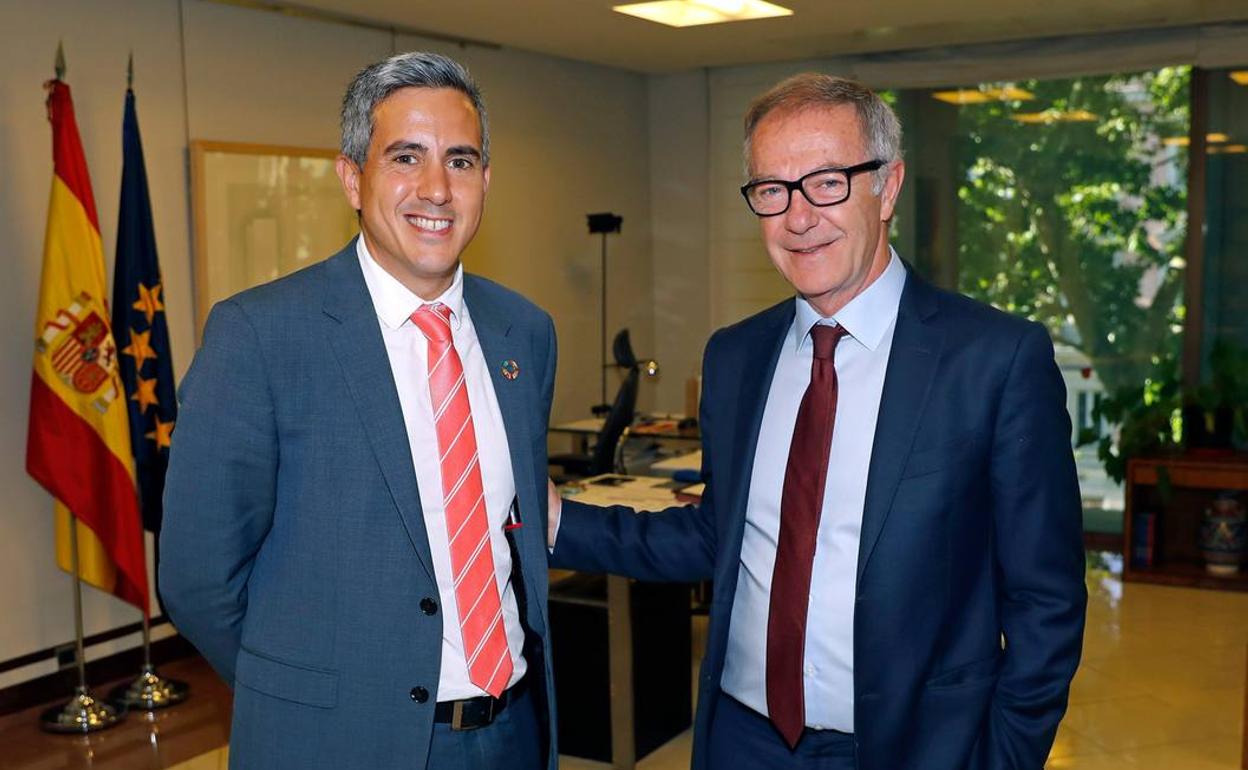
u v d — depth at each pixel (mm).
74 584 4301
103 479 4246
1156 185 6641
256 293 1676
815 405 1808
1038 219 6988
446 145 1607
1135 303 6750
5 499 4379
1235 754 3902
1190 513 6289
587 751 3898
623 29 6242
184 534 1623
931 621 1722
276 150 5375
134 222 4414
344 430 1646
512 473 1784
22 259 4402
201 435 1600
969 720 1736
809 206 1716
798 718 1779
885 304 1812
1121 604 5723
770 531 1845
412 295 1700
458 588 1680
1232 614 5539
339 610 1640
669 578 2150
